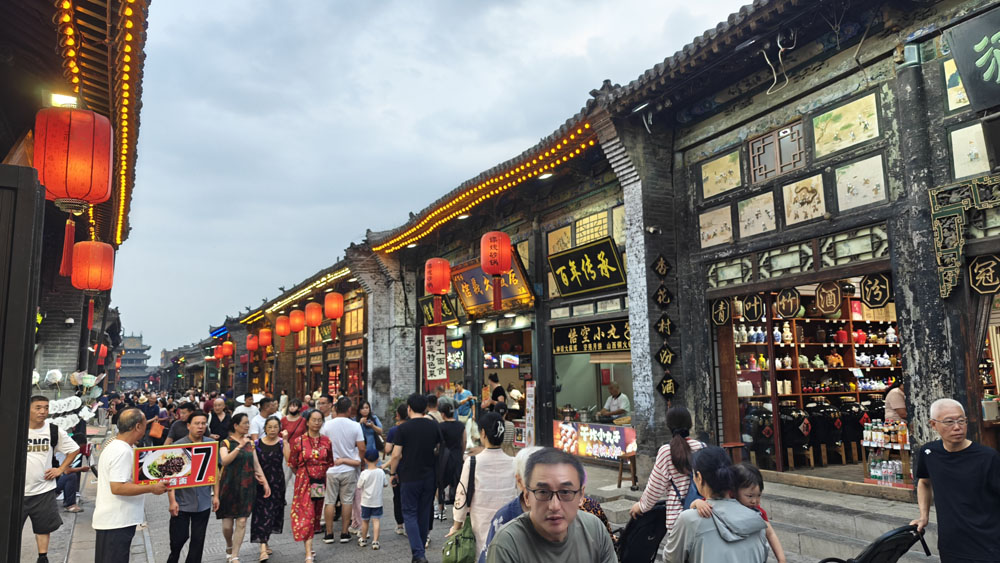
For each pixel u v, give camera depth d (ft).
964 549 12.38
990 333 22.27
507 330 48.96
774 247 27.84
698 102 31.48
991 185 19.58
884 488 23.47
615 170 33.76
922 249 21.56
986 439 19.84
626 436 35.86
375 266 65.87
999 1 18.60
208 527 28.78
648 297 31.89
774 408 28.78
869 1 22.99
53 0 15.58
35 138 14.61
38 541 21.02
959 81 21.12
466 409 44.96
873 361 35.94
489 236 38.68
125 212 37.58
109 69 19.17
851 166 24.71
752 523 10.15
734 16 24.47
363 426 30.60
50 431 21.63
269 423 23.48
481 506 16.05
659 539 13.98
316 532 26.84
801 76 26.84
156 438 29.12
